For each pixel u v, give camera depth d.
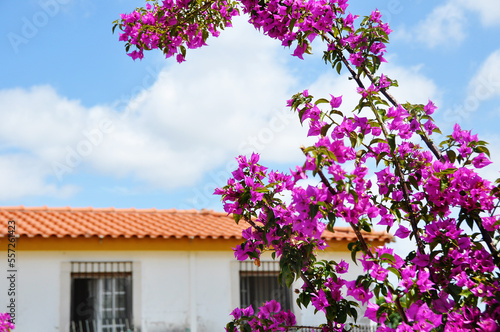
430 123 3.84
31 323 9.05
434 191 3.37
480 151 3.56
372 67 4.02
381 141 3.38
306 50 4.34
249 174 4.03
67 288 9.36
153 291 9.87
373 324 9.70
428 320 3.09
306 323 10.30
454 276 3.28
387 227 3.62
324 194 3.18
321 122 3.49
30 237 9.11
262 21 4.37
